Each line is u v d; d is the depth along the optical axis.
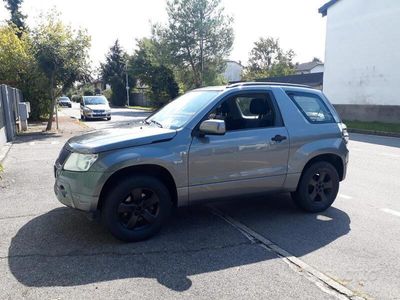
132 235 4.13
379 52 19.73
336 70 22.66
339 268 3.58
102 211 4.08
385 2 19.06
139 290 3.15
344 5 21.55
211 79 33.34
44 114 23.06
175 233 4.45
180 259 3.76
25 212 5.16
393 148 11.62
